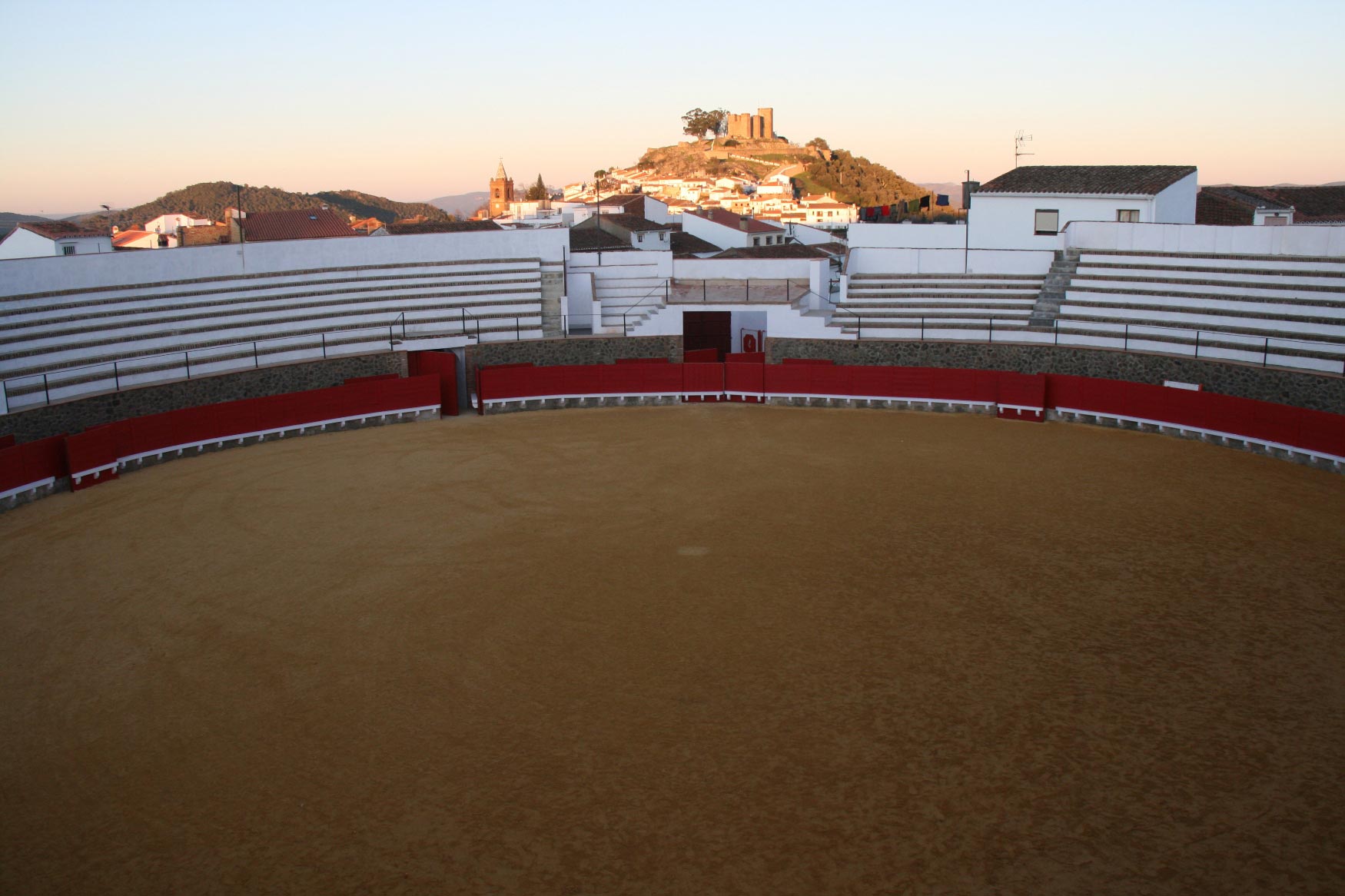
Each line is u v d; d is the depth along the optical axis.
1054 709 15.05
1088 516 24.56
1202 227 40.00
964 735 14.36
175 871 11.88
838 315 43.06
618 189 196.88
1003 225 47.59
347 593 20.39
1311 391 30.61
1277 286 36.06
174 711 15.71
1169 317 37.25
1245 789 12.94
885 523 24.31
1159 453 30.88
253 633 18.55
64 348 34.28
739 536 23.45
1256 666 16.34
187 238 88.31
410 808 12.98
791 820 12.51
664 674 16.47
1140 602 19.09
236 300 40.72
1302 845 11.83
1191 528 23.47
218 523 25.44
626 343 42.72
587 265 49.06
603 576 21.00
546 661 17.06
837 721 14.84
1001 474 28.66
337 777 13.72
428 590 20.44
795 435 34.38
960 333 40.62
